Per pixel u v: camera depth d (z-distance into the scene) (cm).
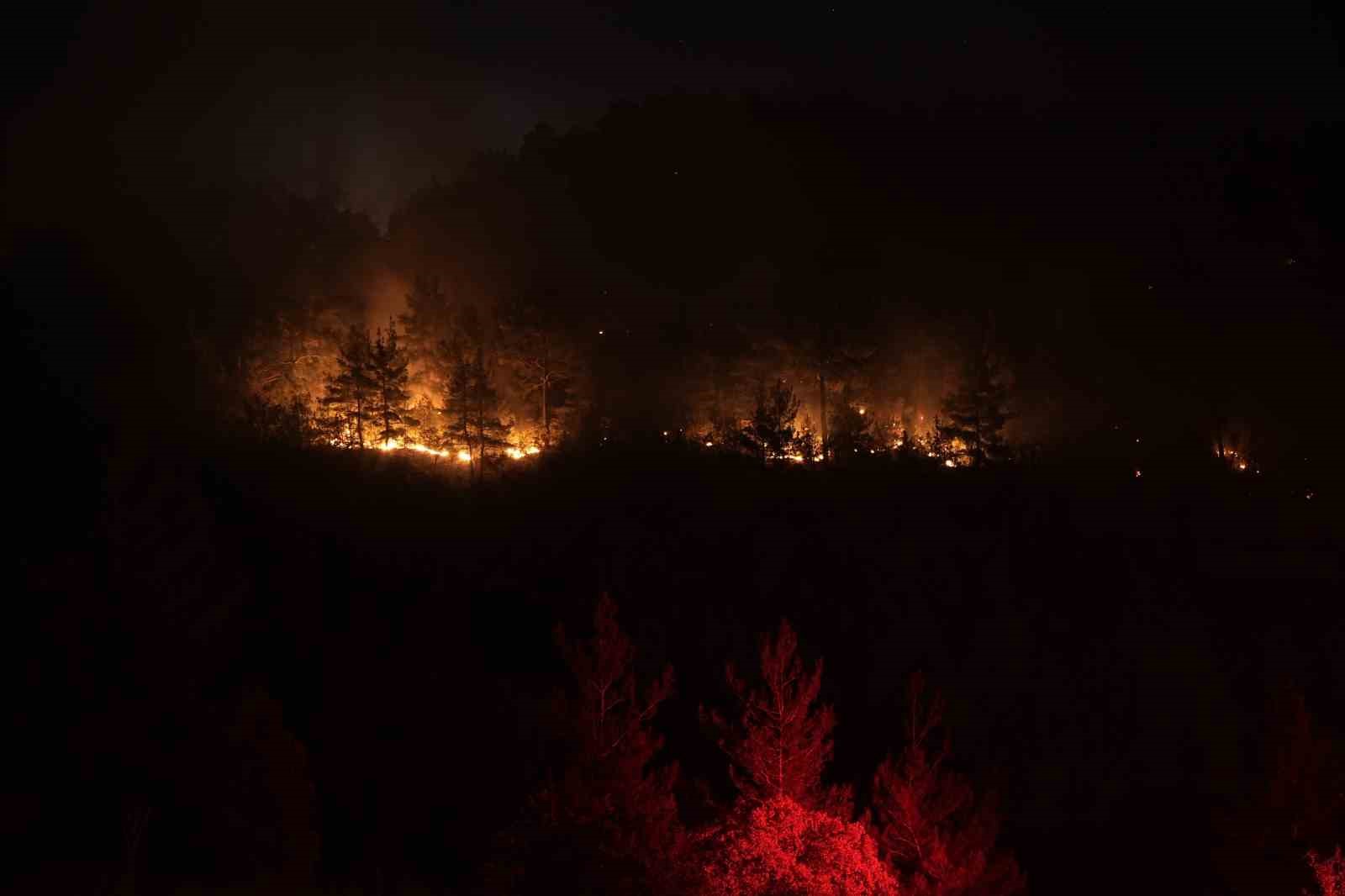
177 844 1627
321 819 1933
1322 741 2044
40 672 1709
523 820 1419
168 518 2114
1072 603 3997
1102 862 2620
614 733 1627
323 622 2531
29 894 1397
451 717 2114
